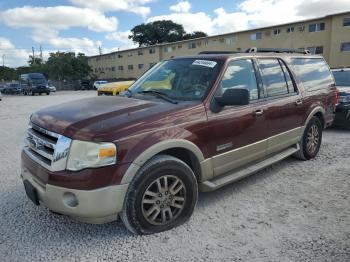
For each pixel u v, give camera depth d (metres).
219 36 44.59
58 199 2.85
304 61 5.45
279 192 4.24
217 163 3.66
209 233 3.23
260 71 4.35
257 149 4.18
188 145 3.29
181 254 2.88
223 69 3.79
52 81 65.44
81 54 68.75
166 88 3.96
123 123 2.97
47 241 3.10
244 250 2.93
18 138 7.81
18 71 81.12
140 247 2.99
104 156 2.78
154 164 3.06
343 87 8.66
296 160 5.59
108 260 2.81
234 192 4.25
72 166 2.81
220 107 3.63
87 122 2.98
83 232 3.26
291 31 36.88
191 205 3.42
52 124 3.09
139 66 60.28
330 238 3.10
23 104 18.98
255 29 39.88
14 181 4.66
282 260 2.77
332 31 33.28
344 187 4.38
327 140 7.16
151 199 3.14
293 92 4.92
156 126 3.09
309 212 3.65
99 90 12.20
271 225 3.37
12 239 3.13
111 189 2.83
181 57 4.41
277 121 4.48
